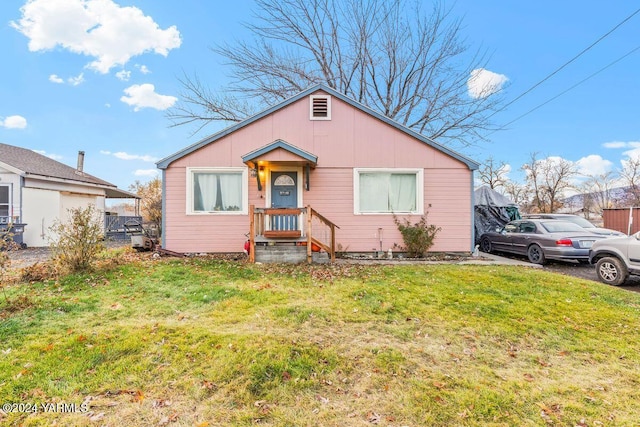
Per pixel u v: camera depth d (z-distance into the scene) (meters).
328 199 9.49
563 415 2.48
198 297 5.14
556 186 29.81
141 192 24.27
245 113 16.70
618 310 4.80
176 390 2.69
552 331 4.04
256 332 3.80
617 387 2.88
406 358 3.32
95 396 2.60
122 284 5.74
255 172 9.05
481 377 3.01
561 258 8.73
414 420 2.41
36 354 3.15
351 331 3.95
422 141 9.62
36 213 13.02
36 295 4.98
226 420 2.37
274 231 8.34
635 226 14.81
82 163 19.16
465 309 4.73
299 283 6.10
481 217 14.65
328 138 9.50
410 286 5.89
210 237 9.21
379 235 9.54
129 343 3.40
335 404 2.58
